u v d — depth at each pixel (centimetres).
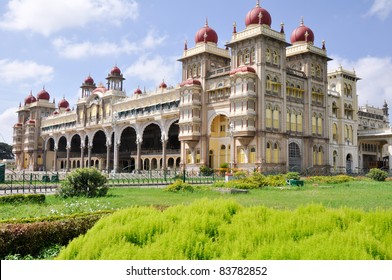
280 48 5309
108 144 7856
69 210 1577
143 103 7069
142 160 7700
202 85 5672
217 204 879
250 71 4962
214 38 5912
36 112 10612
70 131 9206
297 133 5497
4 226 951
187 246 663
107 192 2669
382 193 2478
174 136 7388
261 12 5181
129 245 652
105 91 8188
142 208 858
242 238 672
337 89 6756
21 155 11162
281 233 698
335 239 634
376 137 7012
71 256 660
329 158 6272
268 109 5050
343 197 2183
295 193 2517
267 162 4922
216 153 5650
